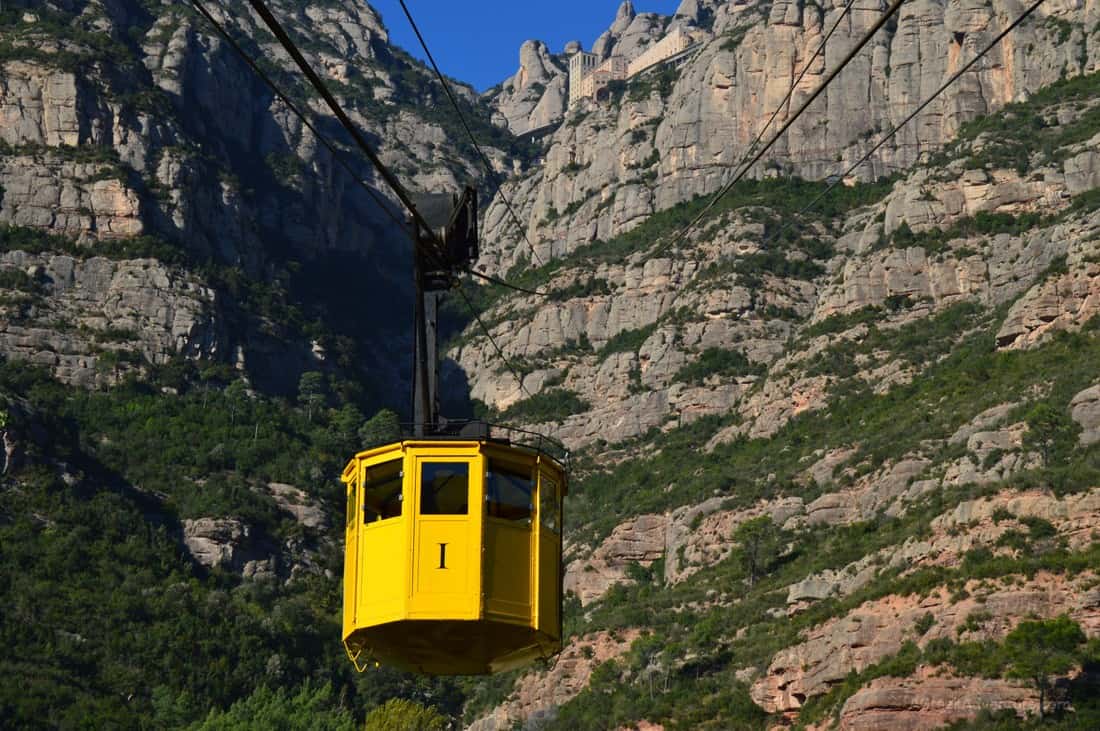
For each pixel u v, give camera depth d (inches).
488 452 1544.0
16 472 7431.1
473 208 1800.0
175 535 7662.4
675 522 7170.3
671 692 5452.8
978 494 5241.1
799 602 5664.4
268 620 7057.1
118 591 6865.2
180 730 6018.7
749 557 6382.9
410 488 1530.5
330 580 7790.4
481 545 1515.7
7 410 7652.6
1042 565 4697.3
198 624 6801.2
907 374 7455.7
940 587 4840.1
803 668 5007.4
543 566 1550.2
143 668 6392.7
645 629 6176.2
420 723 6338.6
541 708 6058.1
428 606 1501.0
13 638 6250.0
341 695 6614.2
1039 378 6309.1
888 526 5831.7
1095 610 4483.3
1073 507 4970.5
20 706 5787.4
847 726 4446.4
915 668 4515.3
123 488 7859.3
